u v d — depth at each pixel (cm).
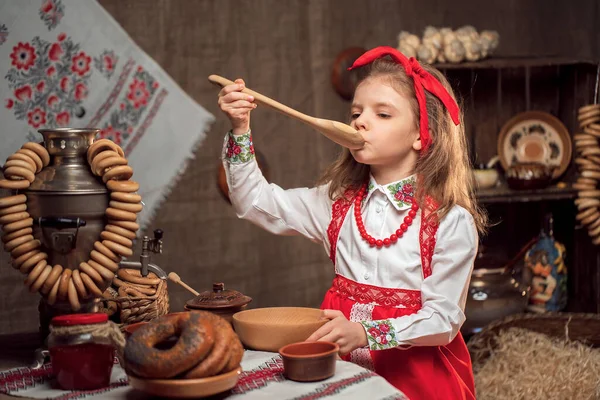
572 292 358
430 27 327
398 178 184
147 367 119
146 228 316
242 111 178
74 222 150
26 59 285
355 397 126
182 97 306
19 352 166
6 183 151
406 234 179
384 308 176
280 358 147
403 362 174
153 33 312
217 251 329
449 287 172
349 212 189
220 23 322
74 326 131
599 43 362
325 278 350
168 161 305
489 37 327
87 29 292
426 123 177
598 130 311
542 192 324
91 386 132
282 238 341
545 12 362
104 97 296
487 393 262
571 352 269
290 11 333
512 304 314
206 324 123
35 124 287
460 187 188
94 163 155
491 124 360
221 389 122
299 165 339
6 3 282
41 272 152
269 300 339
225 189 326
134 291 176
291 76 335
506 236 365
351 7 341
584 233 349
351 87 338
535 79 362
